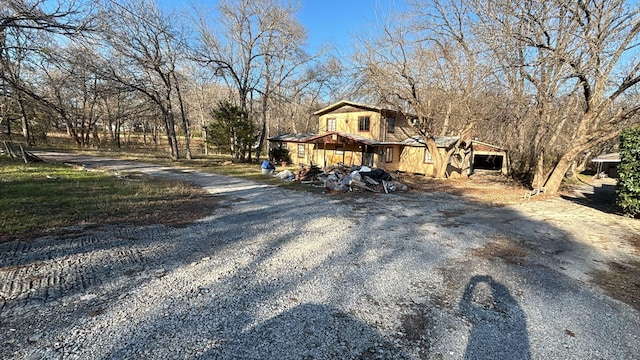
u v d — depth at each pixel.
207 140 23.66
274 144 26.36
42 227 5.48
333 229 6.59
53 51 9.53
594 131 11.59
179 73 24.72
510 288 4.05
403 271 4.46
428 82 16.17
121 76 20.58
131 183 10.76
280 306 3.33
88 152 26.92
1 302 3.08
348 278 4.13
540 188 12.86
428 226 7.18
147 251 4.71
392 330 2.99
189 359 2.46
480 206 10.09
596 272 4.77
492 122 22.16
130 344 2.59
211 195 9.85
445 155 18.02
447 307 3.49
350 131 22.09
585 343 2.94
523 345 2.87
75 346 2.53
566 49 11.20
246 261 4.55
